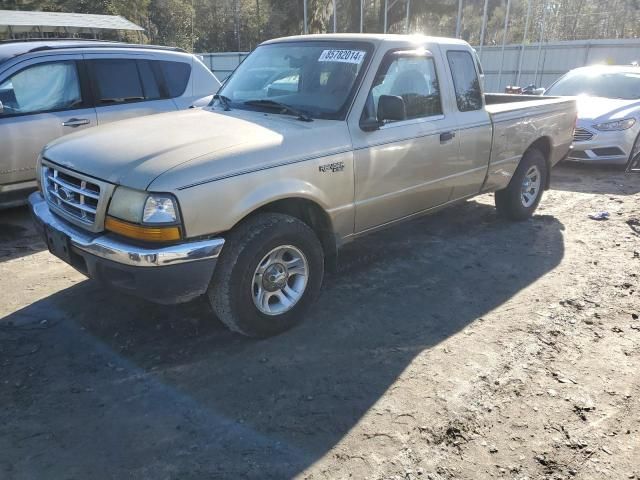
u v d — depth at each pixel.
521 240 5.56
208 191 3.06
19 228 5.86
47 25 30.48
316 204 3.74
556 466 2.55
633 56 21.19
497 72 24.56
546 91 10.48
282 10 45.38
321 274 3.81
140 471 2.51
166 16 57.03
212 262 3.15
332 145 3.70
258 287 3.46
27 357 3.39
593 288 4.42
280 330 3.65
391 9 42.28
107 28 33.03
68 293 4.25
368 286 4.45
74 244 3.26
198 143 3.30
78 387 3.11
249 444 2.68
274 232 3.38
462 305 4.12
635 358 3.43
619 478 2.49
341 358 3.41
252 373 3.25
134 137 3.51
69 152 3.51
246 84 4.53
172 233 2.98
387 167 4.12
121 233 3.07
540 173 6.19
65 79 6.11
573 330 3.76
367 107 3.96
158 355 3.43
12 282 4.45
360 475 2.48
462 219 6.26
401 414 2.89
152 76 6.81
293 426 2.80
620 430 2.79
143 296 3.11
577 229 5.93
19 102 5.77
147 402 2.98
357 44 4.16
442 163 4.64
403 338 3.65
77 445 2.66
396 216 4.46
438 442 2.70
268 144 3.39
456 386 3.13
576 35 50.97
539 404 2.98
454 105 4.77
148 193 2.94
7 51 5.86
